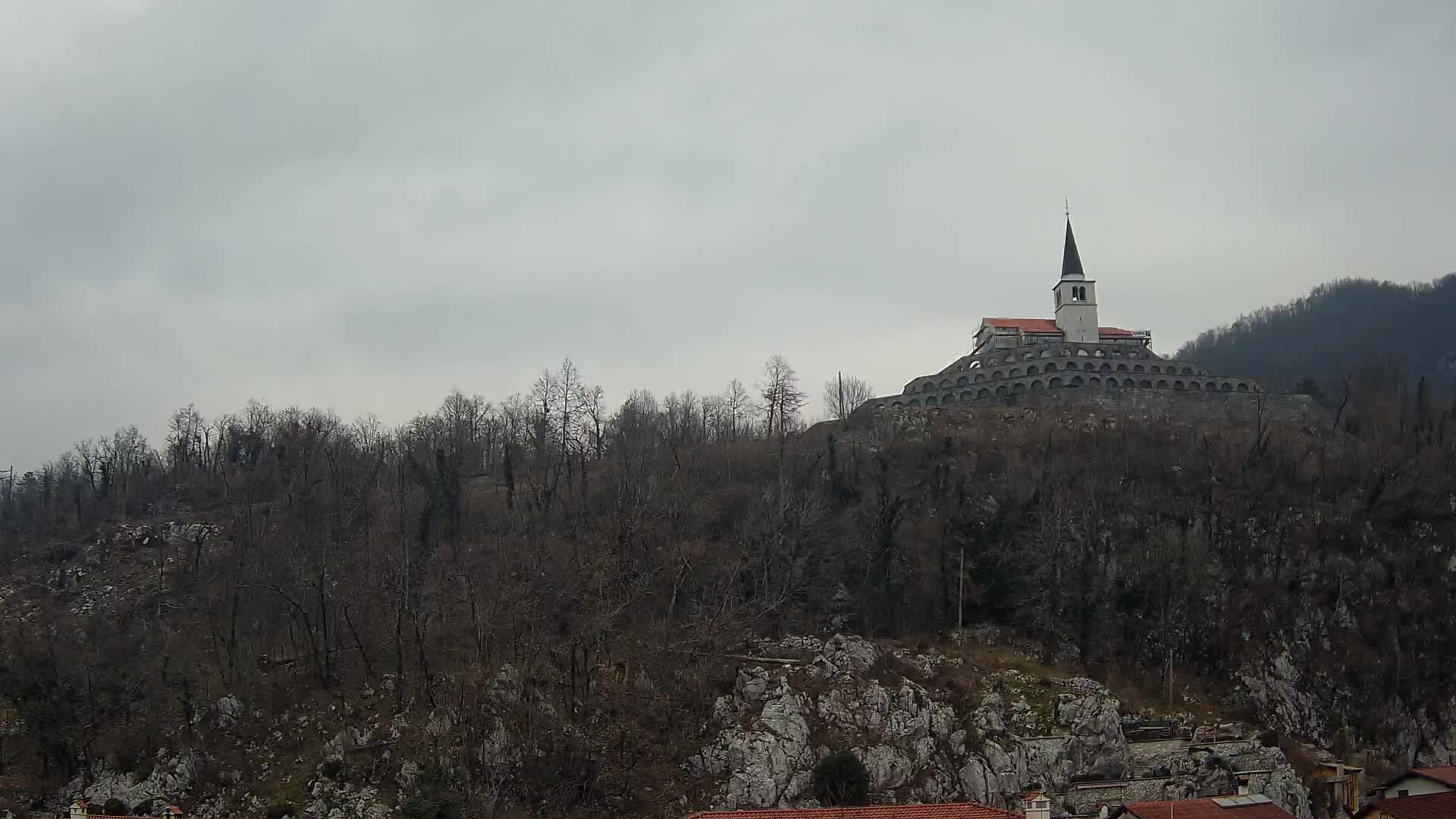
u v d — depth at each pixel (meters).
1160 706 130.25
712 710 116.06
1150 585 143.00
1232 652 141.50
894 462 171.25
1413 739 138.00
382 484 168.25
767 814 83.00
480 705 110.50
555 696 116.38
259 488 172.50
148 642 125.69
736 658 122.69
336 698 117.50
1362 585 148.38
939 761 112.62
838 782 105.06
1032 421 197.12
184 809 104.88
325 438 190.00
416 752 109.56
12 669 113.94
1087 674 133.62
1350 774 124.19
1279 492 159.75
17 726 114.00
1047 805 84.12
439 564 135.12
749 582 139.88
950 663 125.94
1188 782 114.50
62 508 189.12
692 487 157.50
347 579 131.38
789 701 112.94
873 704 114.44
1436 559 152.88
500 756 108.56
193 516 170.50
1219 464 167.50
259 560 134.62
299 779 108.00
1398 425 190.62
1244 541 153.38
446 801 100.69
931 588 142.38
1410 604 147.62
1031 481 158.88
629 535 136.25
